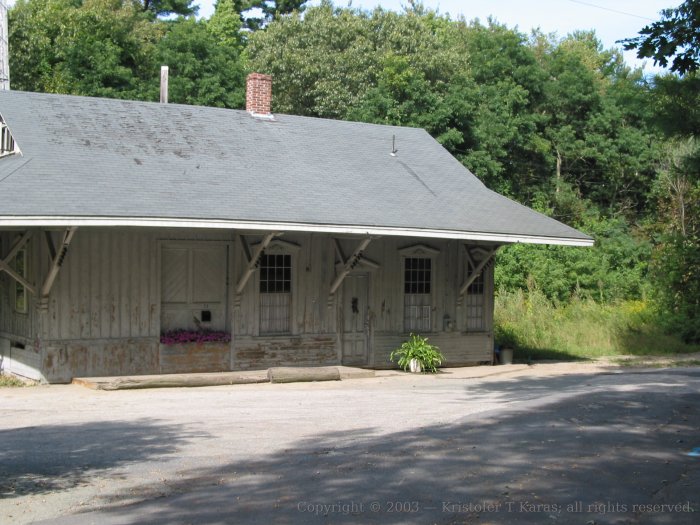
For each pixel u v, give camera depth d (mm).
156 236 17125
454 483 7973
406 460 8914
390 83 34062
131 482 8094
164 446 9836
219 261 17969
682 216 33125
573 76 41625
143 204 15242
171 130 19219
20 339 16969
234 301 17969
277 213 16500
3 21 25594
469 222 18969
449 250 20875
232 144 19516
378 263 19891
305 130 21578
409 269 20422
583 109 42406
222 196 16672
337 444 9883
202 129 19781
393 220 17828
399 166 21422
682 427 10953
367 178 20062
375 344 19875
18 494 7656
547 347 25375
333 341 19250
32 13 37719
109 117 18844
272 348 18453
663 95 12938
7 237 17672
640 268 35656
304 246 18859
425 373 19359
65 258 16203
